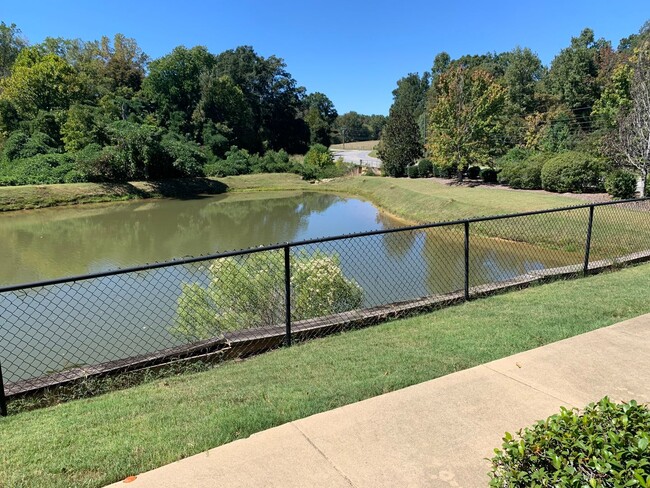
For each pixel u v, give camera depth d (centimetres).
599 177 1695
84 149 3155
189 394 309
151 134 3303
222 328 529
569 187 1755
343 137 9256
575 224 1217
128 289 845
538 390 273
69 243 1622
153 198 3084
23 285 306
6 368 548
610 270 639
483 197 1864
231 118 5200
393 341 390
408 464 205
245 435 243
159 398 306
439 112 2636
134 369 359
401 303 492
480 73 2539
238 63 6275
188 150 3578
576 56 3959
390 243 1207
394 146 3559
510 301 496
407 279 855
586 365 306
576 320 413
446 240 1305
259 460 214
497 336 383
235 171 4103
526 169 2038
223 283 543
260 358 380
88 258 1381
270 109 6500
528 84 4531
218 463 213
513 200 1691
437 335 398
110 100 4538
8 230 1905
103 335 643
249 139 5447
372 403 266
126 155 3181
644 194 1424
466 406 257
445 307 495
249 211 2477
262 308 537
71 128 3369
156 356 371
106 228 1953
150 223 2084
